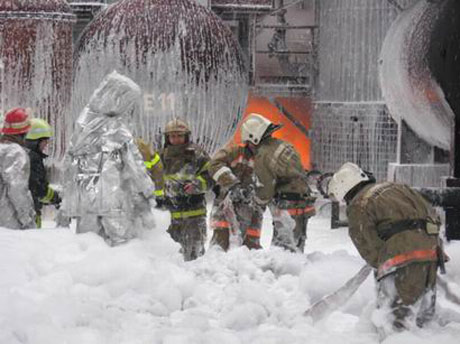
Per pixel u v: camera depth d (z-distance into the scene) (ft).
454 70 46.47
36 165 34.24
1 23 61.26
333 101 72.90
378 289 22.81
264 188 33.88
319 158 74.43
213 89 65.05
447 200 41.24
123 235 30.17
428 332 22.04
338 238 48.65
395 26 53.06
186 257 36.76
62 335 20.79
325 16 73.82
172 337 21.11
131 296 25.48
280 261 30.19
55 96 62.13
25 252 27.81
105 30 64.39
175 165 36.73
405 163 55.42
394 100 52.75
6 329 20.49
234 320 23.75
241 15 77.05
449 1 47.67
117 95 30.53
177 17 64.54
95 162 30.35
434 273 22.54
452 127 44.24
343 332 22.99
